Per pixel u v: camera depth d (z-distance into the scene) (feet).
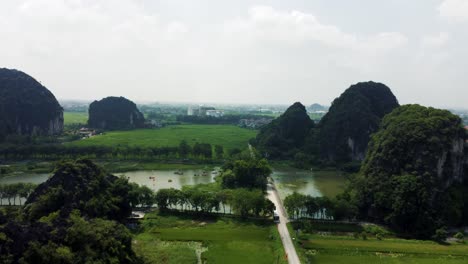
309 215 490.08
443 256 376.68
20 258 240.12
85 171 439.22
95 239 285.64
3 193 528.22
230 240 403.34
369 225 479.41
